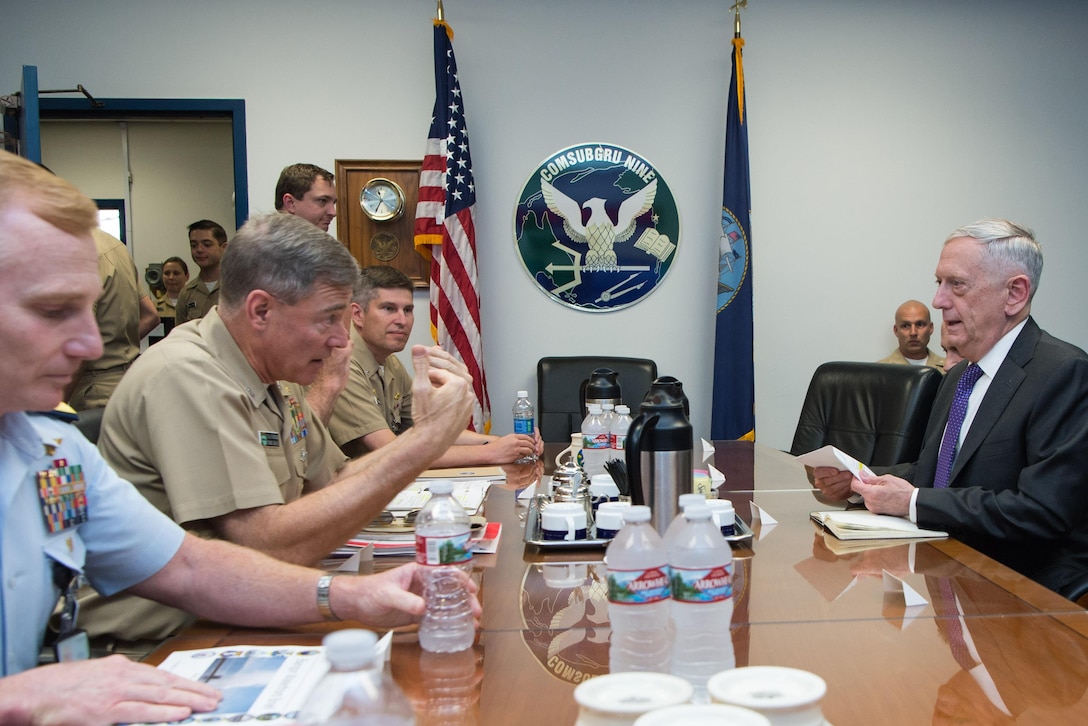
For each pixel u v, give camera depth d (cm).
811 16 451
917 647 113
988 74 461
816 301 459
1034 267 202
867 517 184
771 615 126
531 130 443
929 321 442
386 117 433
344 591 117
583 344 451
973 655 110
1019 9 459
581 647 114
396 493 144
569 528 168
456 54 438
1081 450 182
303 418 185
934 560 156
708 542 107
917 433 279
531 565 154
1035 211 467
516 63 441
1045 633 118
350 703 79
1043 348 198
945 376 236
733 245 431
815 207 457
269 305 153
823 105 454
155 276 569
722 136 448
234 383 152
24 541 109
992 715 93
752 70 451
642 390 398
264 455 150
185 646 115
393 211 434
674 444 145
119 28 423
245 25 428
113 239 328
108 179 586
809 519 191
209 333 158
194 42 427
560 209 446
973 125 461
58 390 101
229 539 142
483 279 446
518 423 280
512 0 438
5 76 420
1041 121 464
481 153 442
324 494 143
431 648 114
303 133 432
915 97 458
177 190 592
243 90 430
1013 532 180
